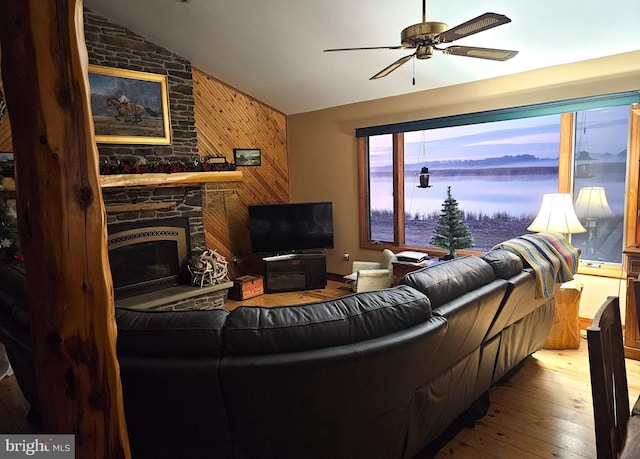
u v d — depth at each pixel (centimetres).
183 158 500
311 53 451
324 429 165
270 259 555
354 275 518
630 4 296
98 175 133
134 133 454
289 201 656
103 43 426
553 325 355
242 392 148
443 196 510
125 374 147
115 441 139
